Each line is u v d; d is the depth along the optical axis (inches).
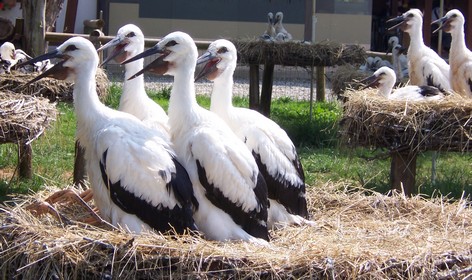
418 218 264.2
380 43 834.2
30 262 206.4
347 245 221.3
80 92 240.5
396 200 278.8
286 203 261.4
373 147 330.0
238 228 234.4
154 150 227.5
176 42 246.4
